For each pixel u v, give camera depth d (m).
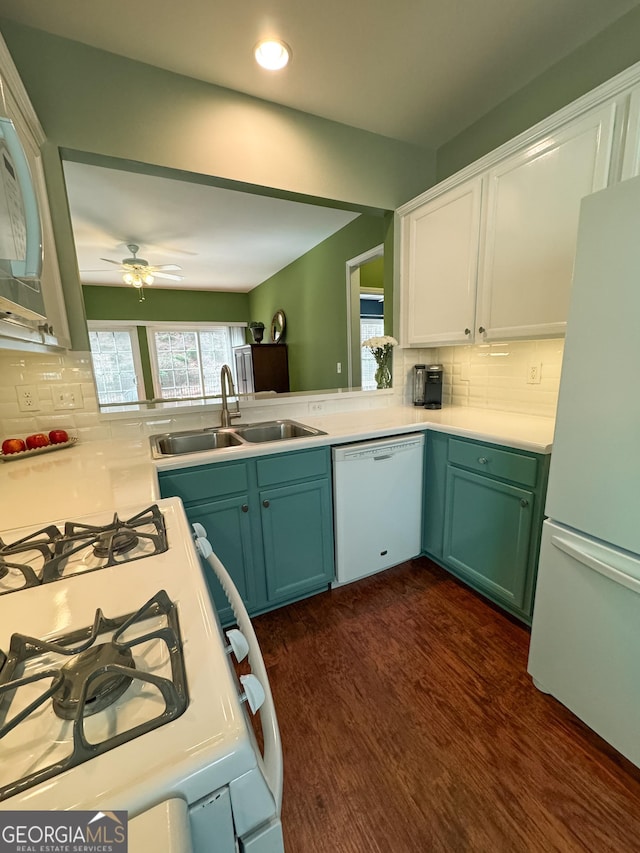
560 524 1.21
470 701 1.34
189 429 1.97
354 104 1.94
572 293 1.07
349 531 1.93
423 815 1.01
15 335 1.00
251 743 0.40
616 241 0.95
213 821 0.38
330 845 0.96
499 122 1.99
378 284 4.02
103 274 4.87
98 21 1.40
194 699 0.42
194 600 0.60
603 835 0.96
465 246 1.92
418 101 1.94
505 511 1.67
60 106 1.49
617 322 0.97
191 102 1.71
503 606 1.80
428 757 1.16
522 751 1.17
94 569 0.70
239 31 1.47
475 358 2.34
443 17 1.45
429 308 2.18
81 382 1.71
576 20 1.50
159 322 5.97
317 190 2.06
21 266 0.81
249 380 5.15
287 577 1.83
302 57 1.62
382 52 1.62
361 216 3.21
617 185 0.94
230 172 1.82
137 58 1.58
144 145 1.64
